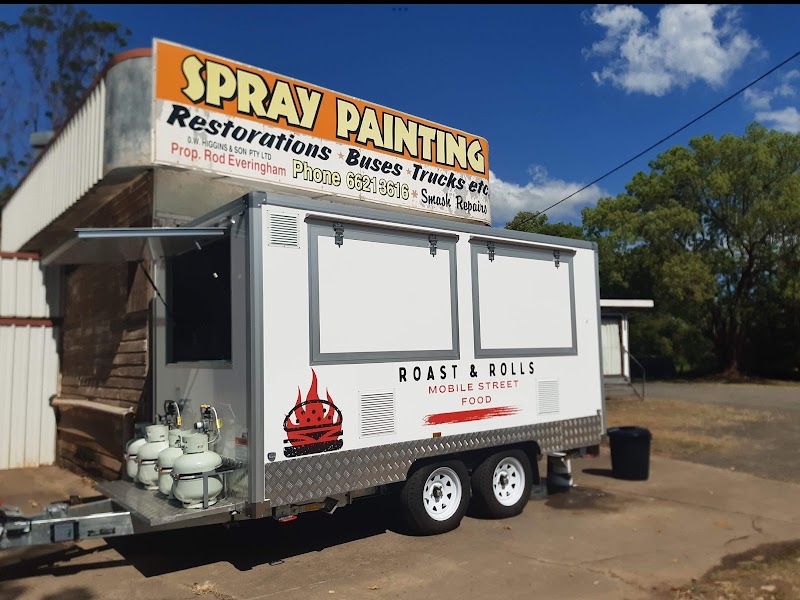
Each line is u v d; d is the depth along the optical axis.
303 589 5.12
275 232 5.45
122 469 8.16
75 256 7.16
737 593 4.98
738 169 27.66
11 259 11.59
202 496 5.16
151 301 7.81
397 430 6.17
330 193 9.31
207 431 5.71
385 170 10.14
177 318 6.85
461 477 6.75
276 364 5.35
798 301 27.03
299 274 5.57
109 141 7.73
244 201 5.44
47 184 10.55
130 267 8.52
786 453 10.86
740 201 28.27
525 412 7.37
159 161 7.52
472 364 6.88
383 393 6.08
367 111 9.92
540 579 5.32
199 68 7.97
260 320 5.28
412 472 6.41
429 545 6.21
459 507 6.68
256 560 5.83
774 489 8.49
